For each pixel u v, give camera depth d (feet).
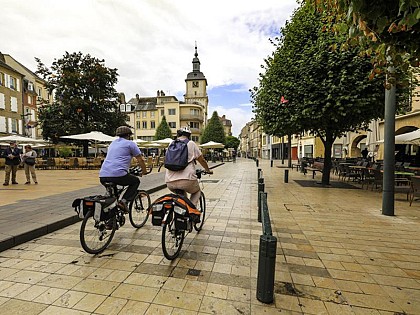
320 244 13.69
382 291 9.07
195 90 226.79
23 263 11.04
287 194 29.63
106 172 12.99
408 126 53.88
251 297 8.62
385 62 9.34
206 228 16.49
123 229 15.93
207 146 107.86
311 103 28.40
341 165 43.37
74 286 9.21
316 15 30.32
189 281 9.64
